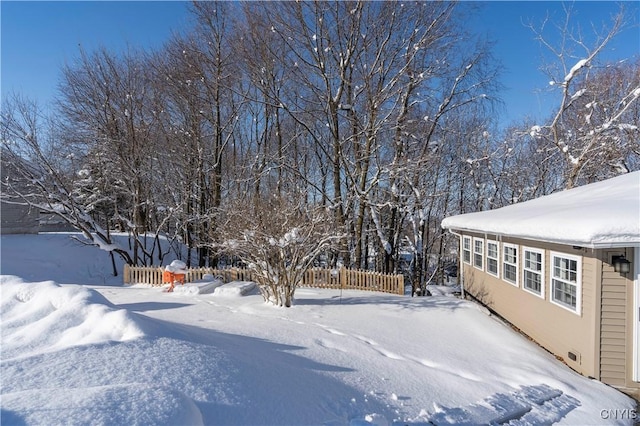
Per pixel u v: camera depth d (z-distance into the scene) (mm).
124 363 3281
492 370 5363
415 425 3500
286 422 3027
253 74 16625
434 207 21984
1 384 2705
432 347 6262
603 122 15609
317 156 20547
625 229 4953
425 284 19672
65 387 2777
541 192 21547
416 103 17062
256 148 20516
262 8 16312
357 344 6074
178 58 17406
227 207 13234
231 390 3240
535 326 7531
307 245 9258
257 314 8352
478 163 20922
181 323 6668
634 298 5387
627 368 5414
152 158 17406
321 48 16609
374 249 22656
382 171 15961
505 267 9508
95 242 15547
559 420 4086
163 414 2229
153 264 17344
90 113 16219
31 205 15281
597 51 13734
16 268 14711
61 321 4375
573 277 6211
